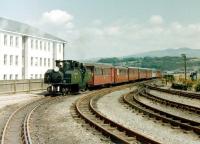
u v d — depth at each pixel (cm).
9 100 3070
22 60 6344
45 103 2802
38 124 1786
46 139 1418
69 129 1662
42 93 3875
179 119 1939
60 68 3703
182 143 1345
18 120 1892
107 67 4991
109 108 2572
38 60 6769
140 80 7950
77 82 3800
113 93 4112
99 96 3603
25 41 6369
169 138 1440
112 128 1622
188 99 3409
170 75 7162
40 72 6856
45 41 7012
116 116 2138
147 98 3412
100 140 1392
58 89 3656
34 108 2384
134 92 4172
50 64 7256
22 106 2511
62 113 2242
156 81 8025
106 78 4925
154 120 1942
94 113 2186
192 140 1405
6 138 1388
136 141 1346
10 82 3647
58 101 3009
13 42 5984
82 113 2066
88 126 1722
